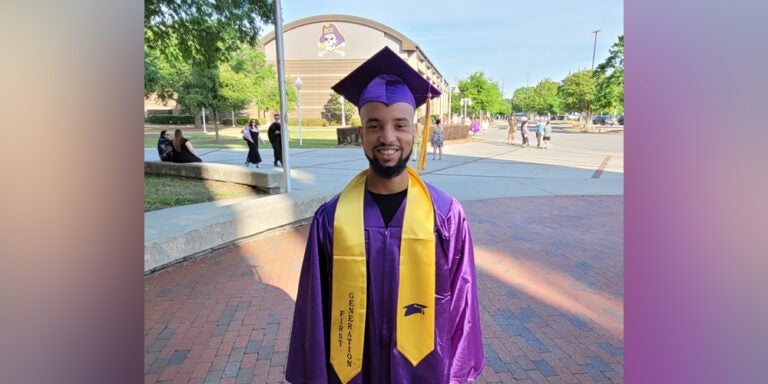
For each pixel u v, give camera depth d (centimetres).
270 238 624
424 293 163
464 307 176
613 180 1170
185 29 937
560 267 506
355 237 163
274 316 387
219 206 643
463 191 1013
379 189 168
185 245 509
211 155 1869
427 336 164
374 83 167
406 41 4944
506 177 1228
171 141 1173
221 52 1037
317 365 166
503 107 8238
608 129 4775
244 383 294
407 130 162
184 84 2528
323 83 5259
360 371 164
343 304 164
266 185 893
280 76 788
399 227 165
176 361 318
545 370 305
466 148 2305
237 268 503
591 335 352
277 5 768
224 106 2642
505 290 440
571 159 1728
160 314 389
